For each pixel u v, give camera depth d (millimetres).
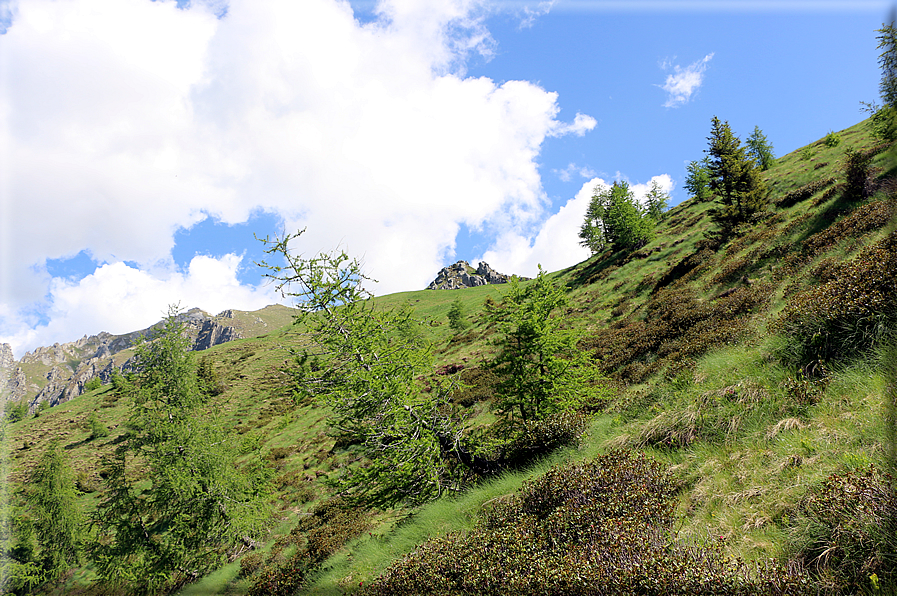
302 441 36500
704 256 25047
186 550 21281
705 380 8016
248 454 35469
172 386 24703
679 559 3566
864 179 14656
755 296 12406
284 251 11977
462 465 11820
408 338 13156
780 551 3566
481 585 4902
